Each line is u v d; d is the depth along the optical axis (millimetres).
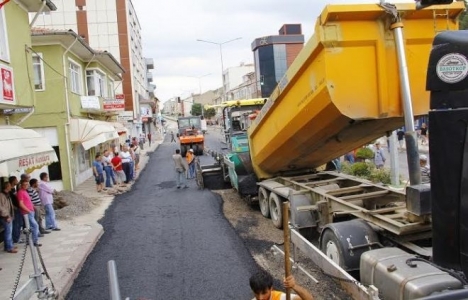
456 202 3812
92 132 19672
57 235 11250
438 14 6141
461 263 3826
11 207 10141
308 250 6543
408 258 4984
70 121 19516
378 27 6125
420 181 5406
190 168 21250
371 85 6215
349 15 5965
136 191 18453
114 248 10023
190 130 35719
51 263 8898
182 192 17062
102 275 8258
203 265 8367
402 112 6188
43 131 19344
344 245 5930
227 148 15289
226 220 11789
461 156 3748
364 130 7508
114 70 31953
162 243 10109
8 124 12438
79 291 7547
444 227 3938
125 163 20938
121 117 41656
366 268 5289
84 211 14547
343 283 5426
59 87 19281
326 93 6312
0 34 11086
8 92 10820
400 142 28328
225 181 16641
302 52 6766
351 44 6133
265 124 9836
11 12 11672
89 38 58344
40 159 11117
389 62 6168
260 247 9164
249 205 13375
